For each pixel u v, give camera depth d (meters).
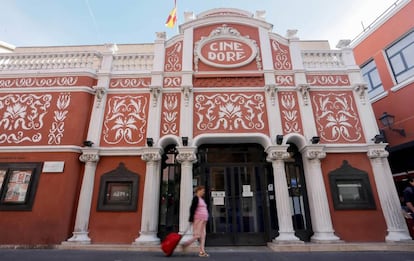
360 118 7.47
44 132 7.20
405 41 9.34
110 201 6.77
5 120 7.33
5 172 6.76
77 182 6.87
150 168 6.87
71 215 6.54
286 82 8.04
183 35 8.78
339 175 6.91
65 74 7.93
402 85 8.98
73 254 5.22
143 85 8.04
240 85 7.98
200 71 8.18
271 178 7.51
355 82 7.89
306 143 7.13
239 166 7.64
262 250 6.09
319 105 7.68
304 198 7.17
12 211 6.41
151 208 6.48
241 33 8.82
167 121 7.50
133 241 6.34
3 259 4.66
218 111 7.60
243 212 7.20
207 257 5.00
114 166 7.08
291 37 8.68
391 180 6.71
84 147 7.08
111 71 8.29
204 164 7.62
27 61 8.32
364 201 6.66
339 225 6.49
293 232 6.33
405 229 6.19
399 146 8.81
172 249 5.03
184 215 6.41
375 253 5.46
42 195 6.54
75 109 7.45
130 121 7.53
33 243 6.12
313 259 4.88
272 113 7.47
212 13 9.31
